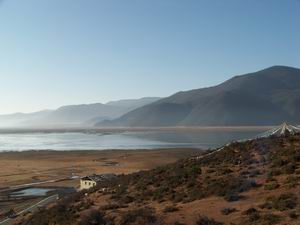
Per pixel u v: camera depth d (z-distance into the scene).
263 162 35.00
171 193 32.69
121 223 26.83
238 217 23.95
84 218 29.09
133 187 39.34
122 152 184.12
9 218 52.47
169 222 25.30
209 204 27.83
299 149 34.62
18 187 96.50
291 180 28.14
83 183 80.50
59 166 139.50
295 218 21.92
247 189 29.05
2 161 157.62
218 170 35.56
